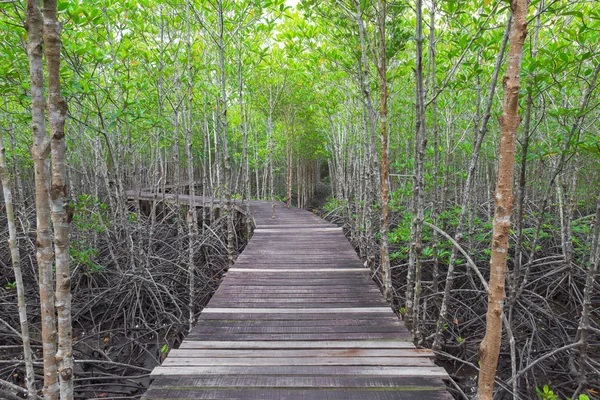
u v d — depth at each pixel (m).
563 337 4.59
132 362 4.71
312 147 17.25
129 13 6.18
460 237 3.82
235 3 6.57
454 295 5.80
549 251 7.11
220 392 2.33
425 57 6.01
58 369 1.55
